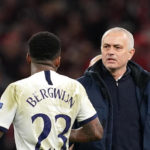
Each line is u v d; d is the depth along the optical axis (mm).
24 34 35562
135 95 15914
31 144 12664
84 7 37469
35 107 12727
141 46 32562
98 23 36844
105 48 15695
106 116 15453
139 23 37000
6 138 27422
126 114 15703
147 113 15547
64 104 12992
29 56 13250
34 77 12977
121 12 37250
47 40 13039
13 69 32344
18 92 12766
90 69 16156
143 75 15953
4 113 12688
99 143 15344
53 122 12766
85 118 13352
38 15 37188
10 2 37594
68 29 36594
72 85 13203
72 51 34125
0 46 33188
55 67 13289
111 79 15930
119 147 15516
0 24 36406
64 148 12891
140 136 15680
